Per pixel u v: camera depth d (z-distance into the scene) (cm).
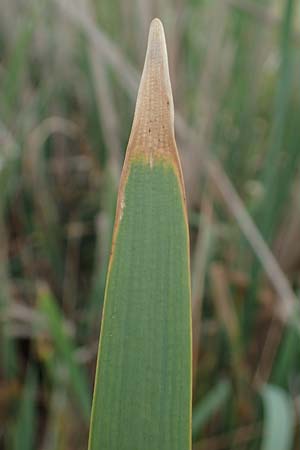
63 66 44
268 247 36
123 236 13
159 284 13
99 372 14
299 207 38
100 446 14
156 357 14
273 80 46
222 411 33
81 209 42
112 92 41
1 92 40
